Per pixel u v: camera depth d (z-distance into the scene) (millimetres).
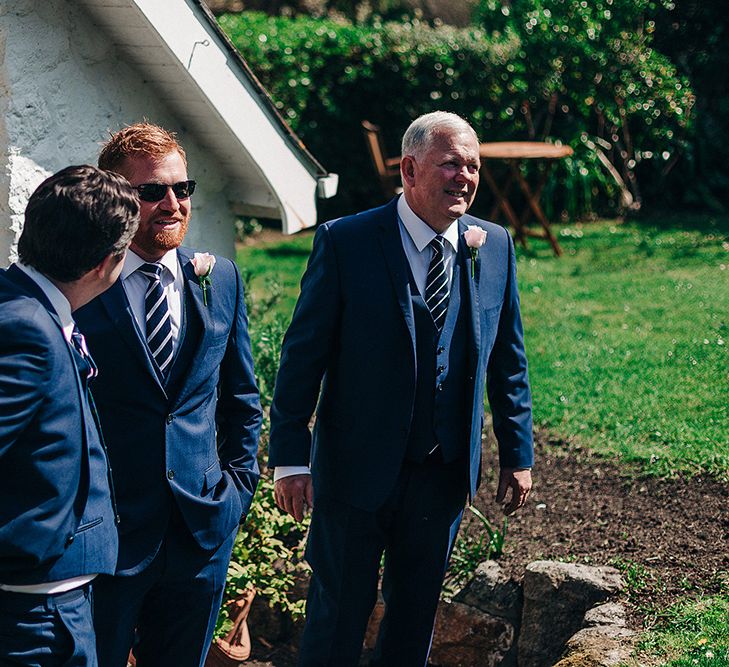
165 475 2943
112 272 2549
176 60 4469
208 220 5309
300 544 4883
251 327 5934
